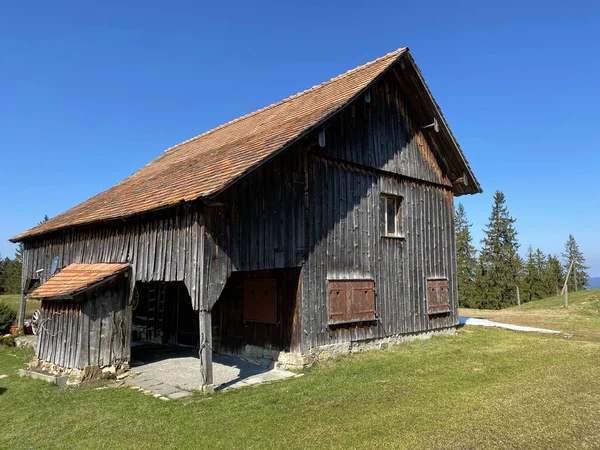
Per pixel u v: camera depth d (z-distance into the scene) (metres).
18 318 16.75
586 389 7.72
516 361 10.23
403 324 12.70
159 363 11.19
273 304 10.69
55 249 14.30
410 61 12.91
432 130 14.34
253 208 9.48
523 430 5.86
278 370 10.10
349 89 11.91
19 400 8.27
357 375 9.13
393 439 5.67
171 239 9.38
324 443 5.64
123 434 6.25
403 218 13.27
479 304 47.31
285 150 9.83
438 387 8.10
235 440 5.87
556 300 27.22
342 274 11.10
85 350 9.45
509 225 51.97
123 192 14.00
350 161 11.73
